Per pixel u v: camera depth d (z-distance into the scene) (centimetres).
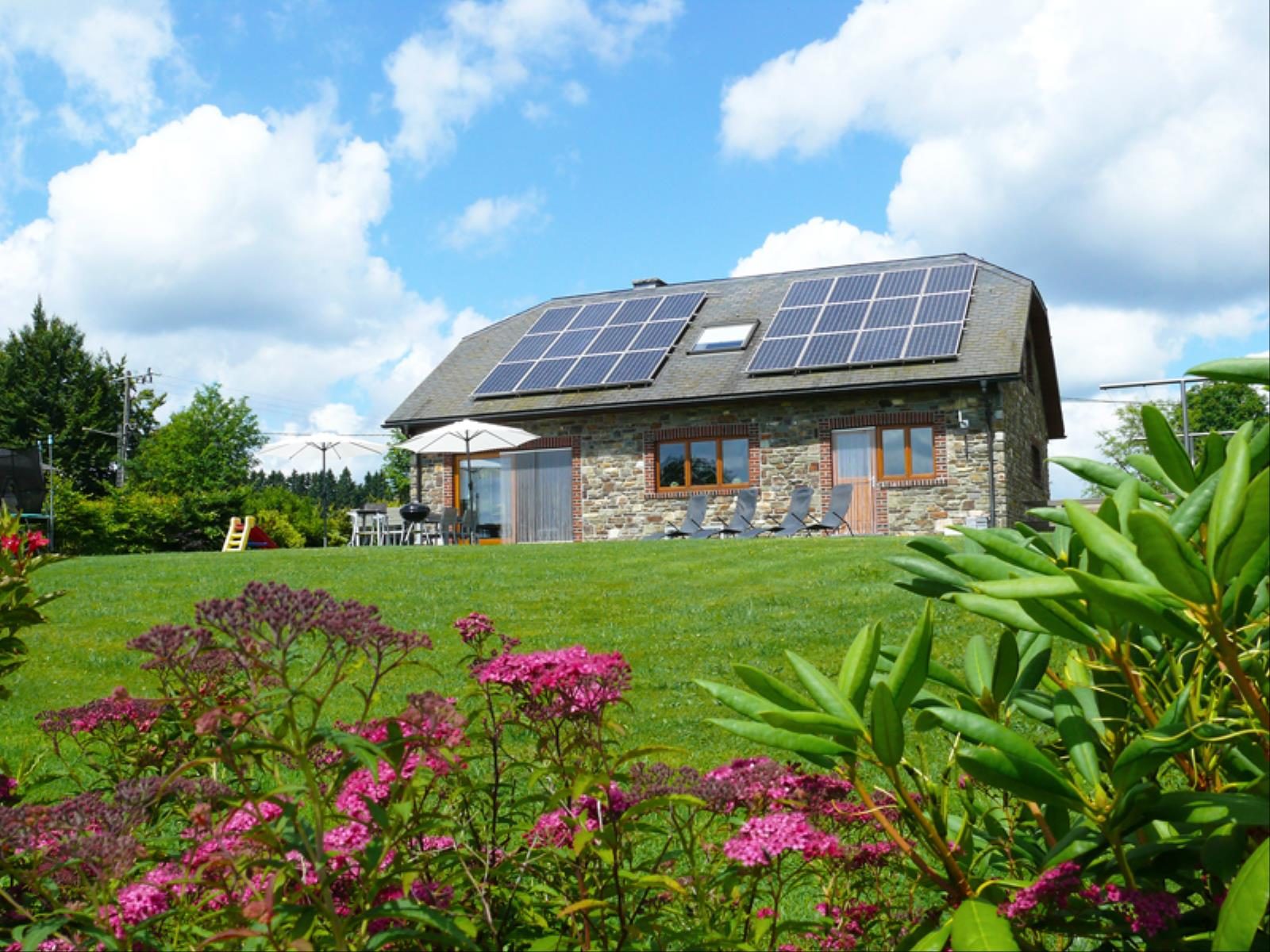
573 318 2709
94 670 853
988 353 2033
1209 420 5138
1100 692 199
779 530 2053
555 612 1040
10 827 207
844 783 231
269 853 206
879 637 194
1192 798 166
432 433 2216
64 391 5159
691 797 206
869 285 2428
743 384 2166
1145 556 144
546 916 234
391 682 748
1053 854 188
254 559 1551
